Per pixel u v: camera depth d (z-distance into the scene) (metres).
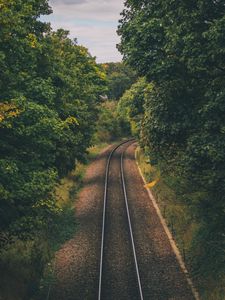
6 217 14.09
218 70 14.41
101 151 61.28
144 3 16.20
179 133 15.75
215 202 18.36
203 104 14.48
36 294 15.91
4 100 13.73
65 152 21.45
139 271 17.86
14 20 13.09
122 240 21.86
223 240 16.95
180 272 17.61
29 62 15.91
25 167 14.16
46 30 21.00
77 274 17.97
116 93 126.31
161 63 14.69
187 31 13.64
